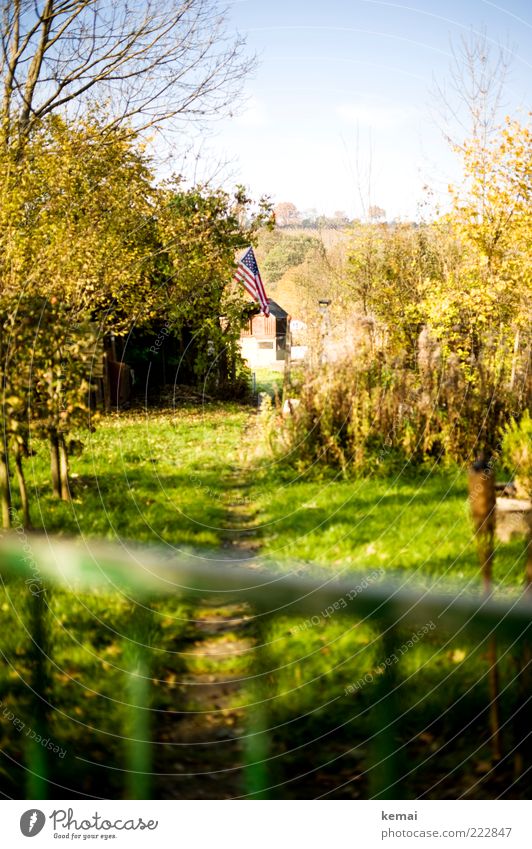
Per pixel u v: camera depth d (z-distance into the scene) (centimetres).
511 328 837
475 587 345
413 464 705
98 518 525
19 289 643
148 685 279
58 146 1274
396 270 1064
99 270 1141
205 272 1631
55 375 531
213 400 1650
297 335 852
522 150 1027
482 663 253
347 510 558
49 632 270
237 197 1672
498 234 1020
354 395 745
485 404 708
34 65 1564
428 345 789
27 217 1142
